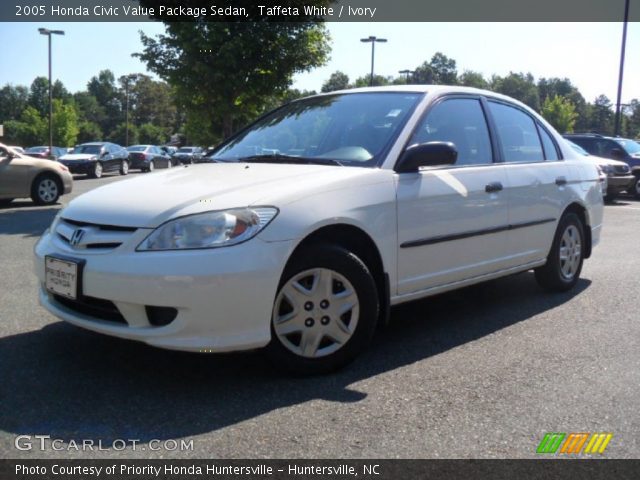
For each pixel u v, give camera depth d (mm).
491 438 2857
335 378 3529
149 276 3082
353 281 3562
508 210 4684
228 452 2686
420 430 2918
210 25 11016
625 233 9609
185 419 2980
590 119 101938
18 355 3752
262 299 3219
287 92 12250
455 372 3654
